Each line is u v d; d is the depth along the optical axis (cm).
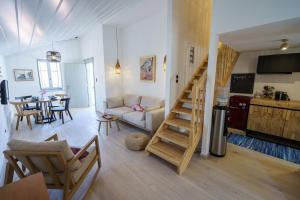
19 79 559
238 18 205
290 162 252
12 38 291
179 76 321
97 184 198
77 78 654
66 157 146
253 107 358
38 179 88
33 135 359
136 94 489
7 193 79
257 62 379
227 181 205
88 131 385
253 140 341
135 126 420
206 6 372
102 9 284
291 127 316
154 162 249
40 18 222
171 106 312
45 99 450
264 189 191
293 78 342
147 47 434
